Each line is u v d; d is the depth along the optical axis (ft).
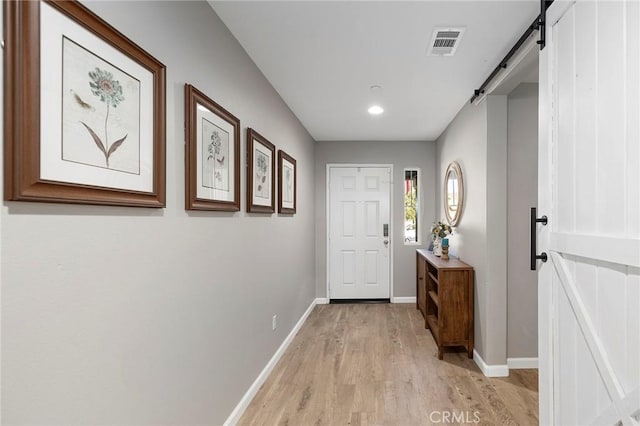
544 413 5.09
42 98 2.67
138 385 3.88
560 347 4.74
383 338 11.26
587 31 4.07
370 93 9.68
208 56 5.58
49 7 2.72
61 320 2.92
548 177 4.98
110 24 3.41
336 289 16.07
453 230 11.96
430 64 7.74
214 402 5.75
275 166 9.26
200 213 5.30
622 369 3.58
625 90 3.45
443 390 7.86
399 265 15.87
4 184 2.47
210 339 5.63
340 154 15.94
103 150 3.30
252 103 7.63
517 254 8.90
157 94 4.12
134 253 3.82
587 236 4.05
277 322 9.51
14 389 2.57
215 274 5.81
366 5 5.56
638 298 3.36
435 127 13.38
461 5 5.53
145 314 4.01
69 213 3.00
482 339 8.95
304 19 6.00
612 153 3.65
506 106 8.70
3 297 2.49
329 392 7.77
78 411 3.10
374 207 16.01
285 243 10.38
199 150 5.15
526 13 5.74
